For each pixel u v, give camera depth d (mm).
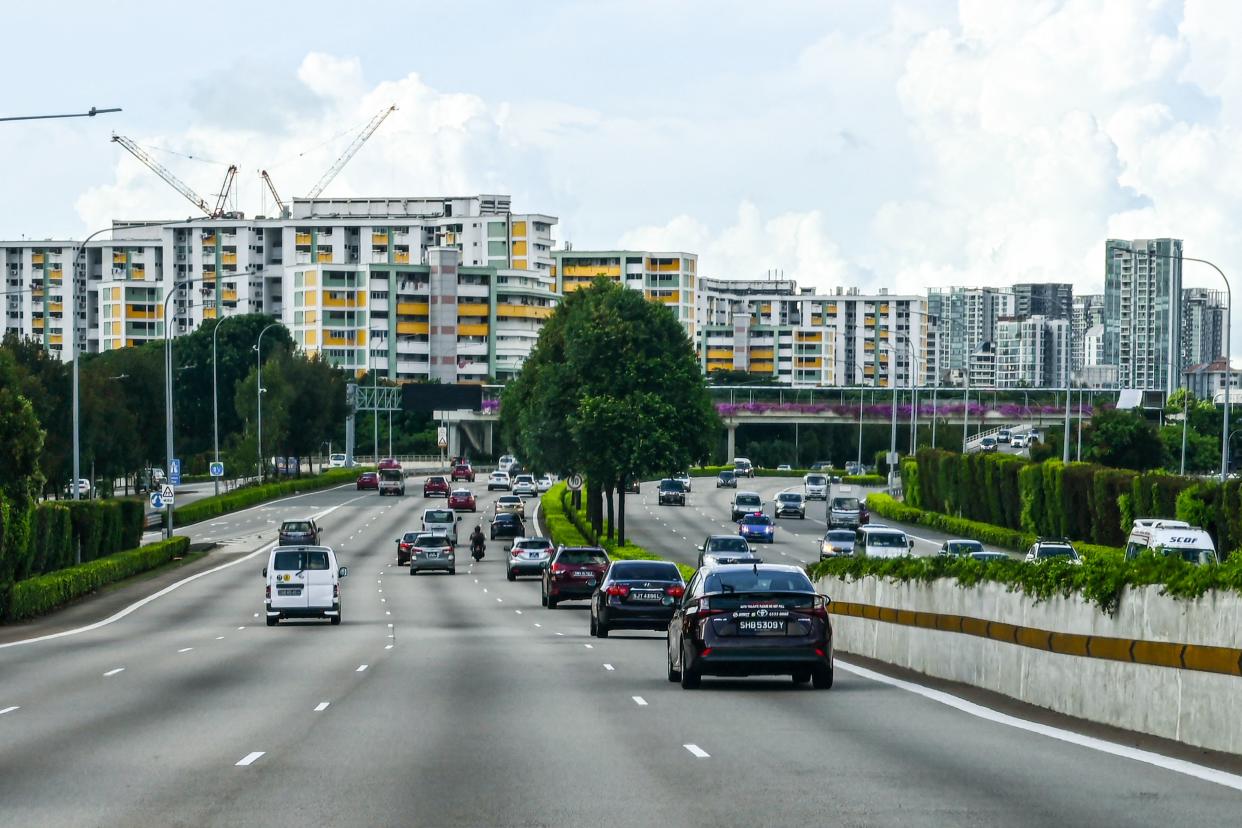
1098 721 21109
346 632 45781
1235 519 65875
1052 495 89500
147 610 57812
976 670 26734
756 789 15117
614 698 24844
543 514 121812
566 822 13336
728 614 26000
